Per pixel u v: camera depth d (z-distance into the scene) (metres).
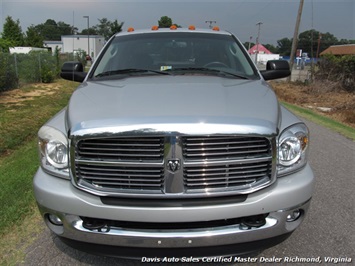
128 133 2.21
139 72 3.59
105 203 2.34
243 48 4.02
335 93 18.98
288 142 2.50
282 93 19.00
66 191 2.41
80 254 3.01
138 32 4.24
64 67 3.89
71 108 2.63
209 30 4.34
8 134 7.13
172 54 3.82
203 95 2.72
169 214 2.28
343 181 4.64
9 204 3.84
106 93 2.89
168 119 2.26
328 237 3.24
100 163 2.29
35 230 3.38
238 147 2.28
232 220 2.43
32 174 4.73
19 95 14.48
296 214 2.58
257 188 2.34
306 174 2.58
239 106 2.52
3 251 3.05
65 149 2.48
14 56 17.14
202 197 2.28
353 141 6.91
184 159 2.25
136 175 2.28
